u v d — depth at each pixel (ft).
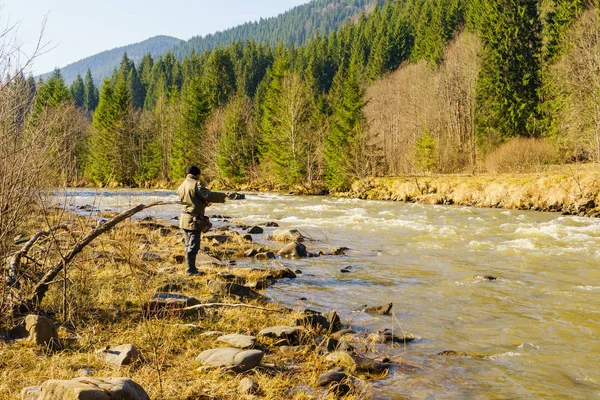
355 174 132.26
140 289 22.48
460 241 49.14
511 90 160.56
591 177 82.64
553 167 117.80
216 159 180.86
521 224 63.67
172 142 209.46
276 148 156.25
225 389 14.05
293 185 152.05
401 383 16.02
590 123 114.62
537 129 155.74
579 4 158.81
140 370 14.83
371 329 21.98
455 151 155.84
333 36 441.27
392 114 209.87
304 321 20.83
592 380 16.62
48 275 19.34
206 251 37.76
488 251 42.98
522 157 125.08
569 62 127.13
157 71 489.26
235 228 57.98
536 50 166.61
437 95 188.14
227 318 21.02
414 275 33.42
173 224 57.93
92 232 19.42
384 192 119.14
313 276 32.86
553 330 21.94
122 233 30.81
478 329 22.16
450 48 236.43
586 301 26.63
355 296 27.76
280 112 163.43
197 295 24.32
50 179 21.12
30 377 13.62
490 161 132.46
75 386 11.05
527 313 24.57
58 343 16.30
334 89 250.98
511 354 18.98
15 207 18.44
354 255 41.29
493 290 29.19
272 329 19.47
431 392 15.38
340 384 14.93
